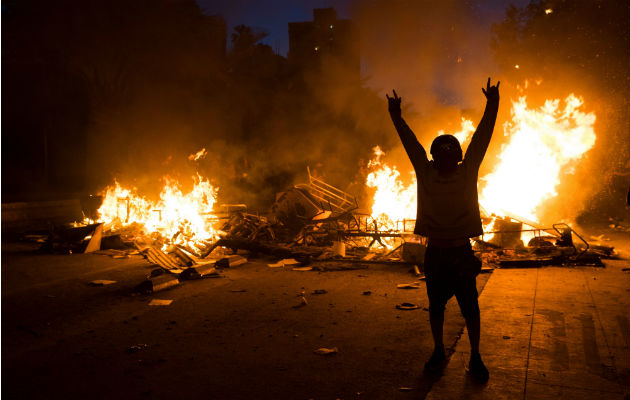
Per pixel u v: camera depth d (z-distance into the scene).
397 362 4.38
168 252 10.94
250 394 3.79
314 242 11.47
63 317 6.17
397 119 4.27
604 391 3.61
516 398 3.54
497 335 4.93
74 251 11.57
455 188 3.93
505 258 9.09
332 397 3.71
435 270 4.03
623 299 6.29
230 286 7.79
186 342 5.09
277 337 5.18
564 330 5.05
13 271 9.33
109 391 3.90
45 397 3.81
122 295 7.32
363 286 7.59
